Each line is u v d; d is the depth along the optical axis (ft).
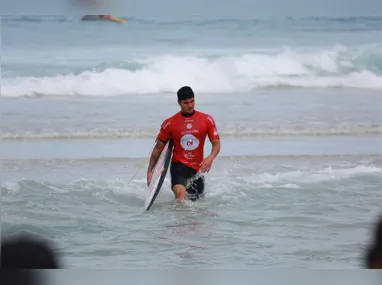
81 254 82.64
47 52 253.03
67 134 167.43
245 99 210.38
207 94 219.61
